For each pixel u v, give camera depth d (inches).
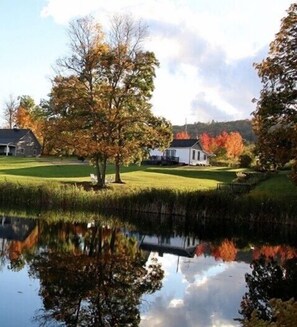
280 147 997.2
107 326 392.8
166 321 410.9
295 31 1005.2
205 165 3019.2
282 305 242.5
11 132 3410.4
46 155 3302.2
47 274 549.0
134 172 2169.0
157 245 805.2
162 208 1138.7
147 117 1514.5
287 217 1043.3
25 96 4372.5
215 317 422.6
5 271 553.3
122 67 1476.4
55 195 1206.9
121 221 1064.2
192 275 583.8
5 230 852.6
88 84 1482.5
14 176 1788.9
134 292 497.7
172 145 3034.0
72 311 427.5
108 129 1464.1
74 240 785.6
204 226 1087.6
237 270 623.5
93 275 556.1
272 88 1029.2
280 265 663.8
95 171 2151.8
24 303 441.4
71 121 1459.2
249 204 1075.3
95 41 1530.5
